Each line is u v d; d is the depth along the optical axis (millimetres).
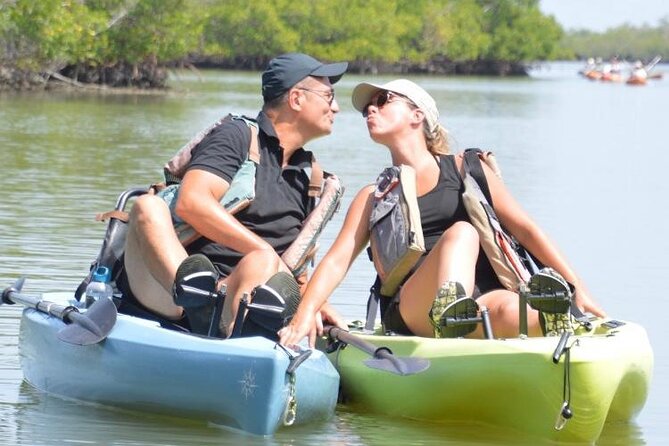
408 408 9047
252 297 8312
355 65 158500
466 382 8617
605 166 34250
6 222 17922
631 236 19859
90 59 82938
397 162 9781
